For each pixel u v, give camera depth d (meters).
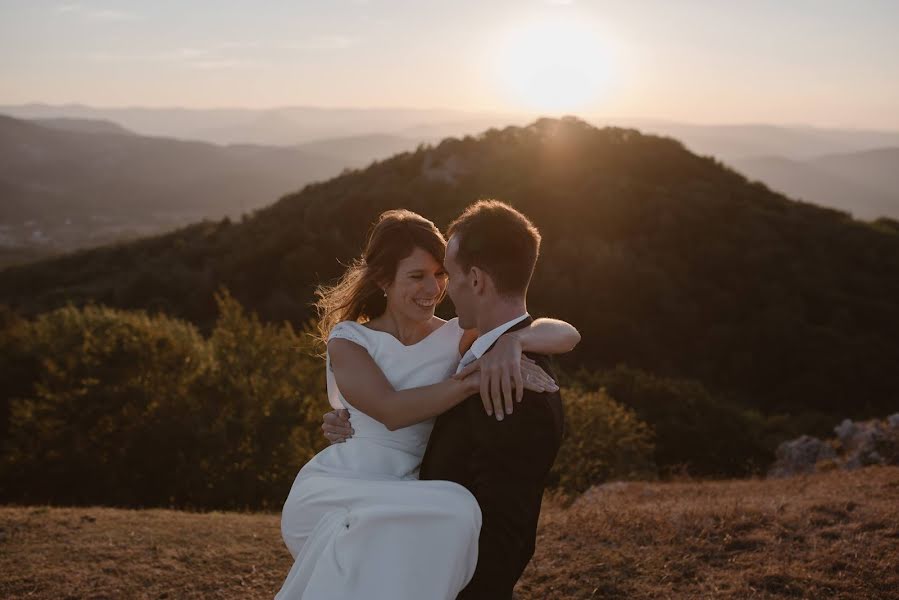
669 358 41.88
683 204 52.81
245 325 15.84
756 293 46.28
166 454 13.74
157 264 61.16
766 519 5.17
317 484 2.17
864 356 41.06
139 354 16.03
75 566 5.06
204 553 5.30
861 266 52.47
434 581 1.83
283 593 2.07
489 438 1.83
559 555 4.74
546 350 2.00
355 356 2.15
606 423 15.17
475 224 2.02
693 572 4.35
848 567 4.26
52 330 18.98
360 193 56.94
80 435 14.40
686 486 8.56
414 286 2.19
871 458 10.45
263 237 57.06
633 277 43.94
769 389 40.94
